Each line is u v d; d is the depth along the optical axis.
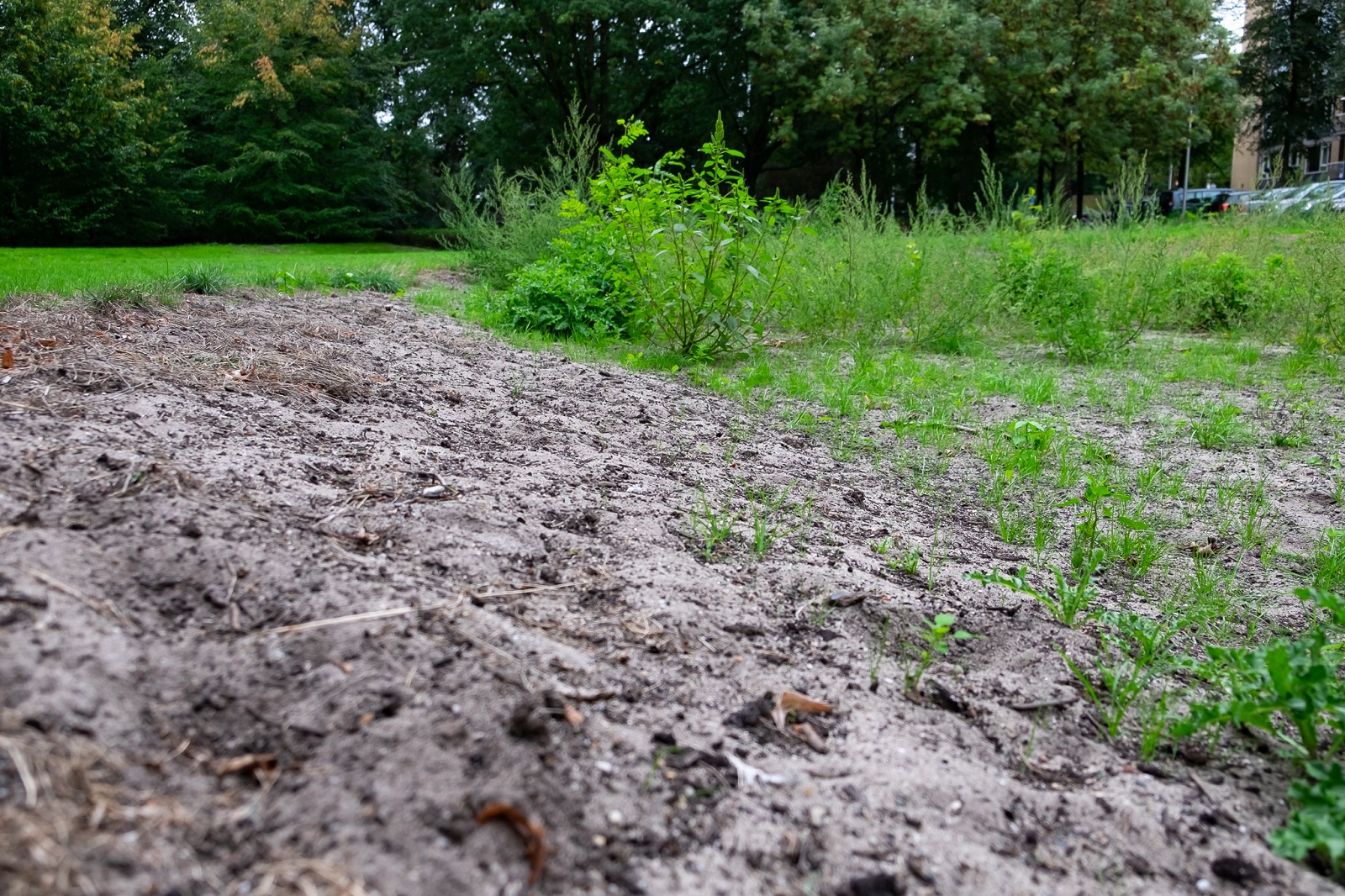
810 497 3.95
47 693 1.60
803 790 1.87
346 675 1.85
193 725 1.68
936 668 2.56
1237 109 29.45
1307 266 9.44
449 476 3.38
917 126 29.97
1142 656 2.58
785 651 2.48
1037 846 1.86
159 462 2.64
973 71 28.38
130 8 32.75
